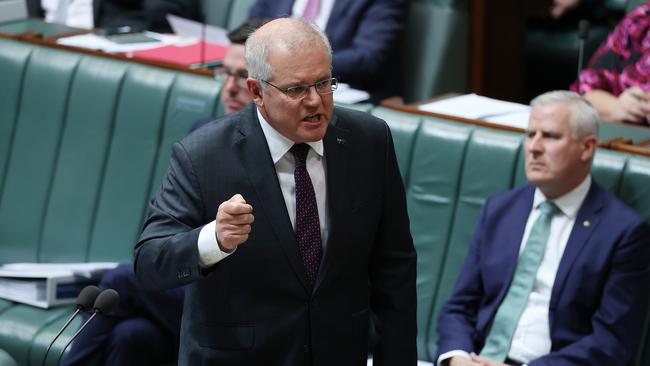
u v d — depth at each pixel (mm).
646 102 15258
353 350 9906
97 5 21250
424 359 14305
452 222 14227
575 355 12367
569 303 12602
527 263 12945
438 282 14258
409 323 10133
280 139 9648
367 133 9938
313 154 9734
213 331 9680
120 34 18953
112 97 16312
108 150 16312
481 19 19328
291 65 8906
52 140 16625
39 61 16812
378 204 9898
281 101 8992
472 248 13469
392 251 10109
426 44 19266
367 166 9844
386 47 18812
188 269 9023
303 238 9648
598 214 12695
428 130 14445
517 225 13133
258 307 9625
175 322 14047
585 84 16531
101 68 16469
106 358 14023
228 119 9844
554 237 12883
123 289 13953
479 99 15719
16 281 15492
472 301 13383
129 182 16141
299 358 9664
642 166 13219
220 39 18781
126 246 16094
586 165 12703
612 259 12484
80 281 15539
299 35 8984
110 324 14023
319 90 8992
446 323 13266
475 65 19469
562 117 12547
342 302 9797
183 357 9930
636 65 16156
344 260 9727
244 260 9555
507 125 14305
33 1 21641
